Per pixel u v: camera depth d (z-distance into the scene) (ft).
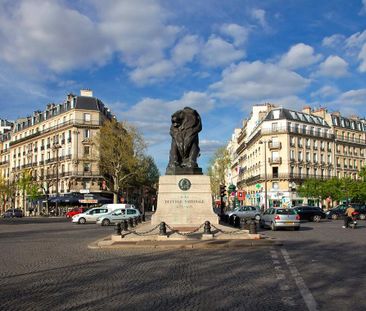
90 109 230.89
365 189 192.85
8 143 316.19
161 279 31.35
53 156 245.65
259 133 238.27
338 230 87.15
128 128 185.68
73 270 35.70
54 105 264.11
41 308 23.18
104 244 54.34
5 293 27.07
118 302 24.39
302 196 211.61
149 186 290.15
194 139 73.77
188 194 69.62
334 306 23.25
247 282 30.12
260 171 237.86
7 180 287.28
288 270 35.04
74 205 216.95
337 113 281.33
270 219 88.69
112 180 220.43
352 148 276.21
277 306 23.32
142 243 54.08
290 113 237.45
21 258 43.98
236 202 279.69
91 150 217.97
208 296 25.82
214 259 41.75
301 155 236.63
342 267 36.40
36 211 248.52
